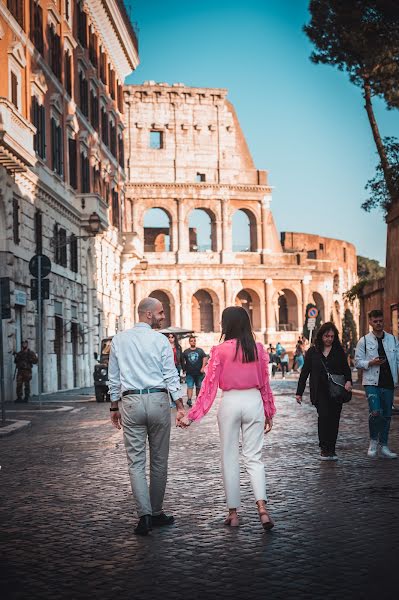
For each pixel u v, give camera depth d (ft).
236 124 287.07
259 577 21.86
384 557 23.59
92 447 51.90
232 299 278.05
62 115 139.33
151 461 28.86
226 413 28.40
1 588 21.43
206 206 279.49
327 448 43.47
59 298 134.31
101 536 27.20
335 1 107.34
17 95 111.75
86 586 21.47
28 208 114.93
